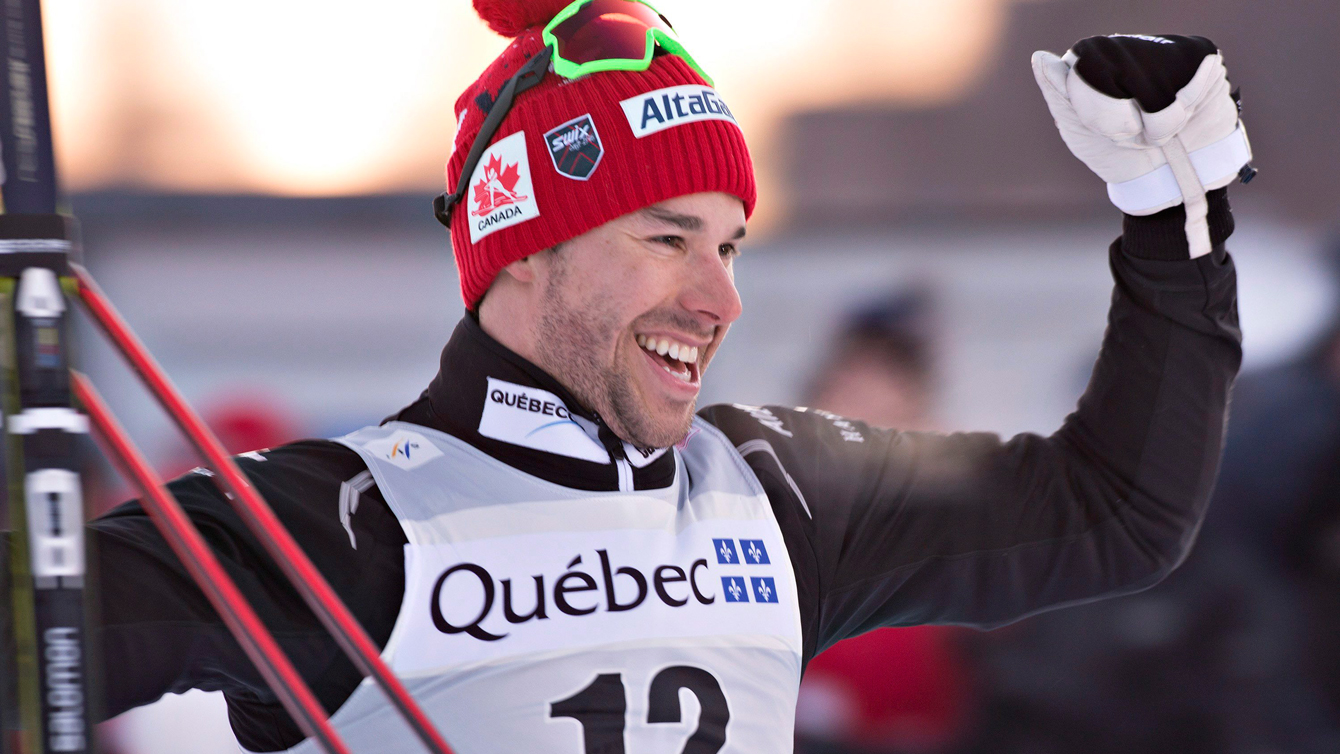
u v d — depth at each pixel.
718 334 4.57
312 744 3.95
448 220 4.91
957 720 9.55
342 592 3.96
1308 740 9.61
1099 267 17.62
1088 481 5.16
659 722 4.06
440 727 3.90
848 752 9.55
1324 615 10.00
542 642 4.02
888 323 12.34
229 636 3.75
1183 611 10.02
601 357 4.36
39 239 2.62
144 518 3.82
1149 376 5.04
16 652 2.88
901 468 5.17
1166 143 4.73
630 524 4.32
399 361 17.14
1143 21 17.53
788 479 4.92
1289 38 17.27
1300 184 17.27
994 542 4.99
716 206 4.43
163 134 16.89
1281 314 14.34
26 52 2.59
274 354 17.05
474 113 4.68
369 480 4.23
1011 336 17.16
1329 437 10.48
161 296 17.02
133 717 9.52
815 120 18.12
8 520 2.76
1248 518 10.44
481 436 4.39
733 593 4.39
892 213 18.02
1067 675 9.84
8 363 2.61
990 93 18.00
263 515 2.91
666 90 4.40
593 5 4.54
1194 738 9.68
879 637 9.65
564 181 4.30
